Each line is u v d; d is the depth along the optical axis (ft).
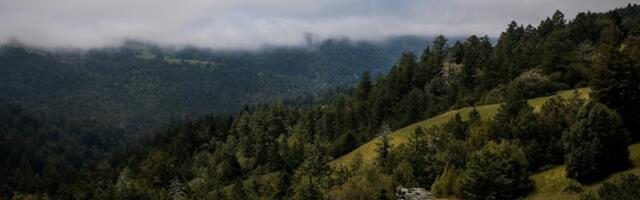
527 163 230.68
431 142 328.70
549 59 445.37
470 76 541.75
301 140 539.70
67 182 597.52
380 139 418.72
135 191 405.59
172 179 462.60
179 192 422.00
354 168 359.05
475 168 230.89
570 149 222.28
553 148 239.91
